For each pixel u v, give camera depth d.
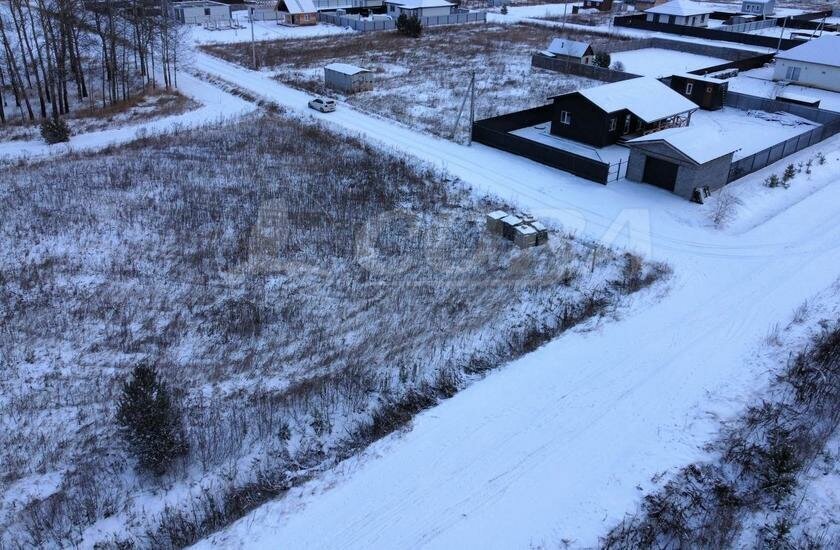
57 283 22.47
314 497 13.85
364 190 30.81
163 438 14.16
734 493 13.97
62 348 19.11
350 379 17.64
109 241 25.47
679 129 31.94
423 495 13.90
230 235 26.17
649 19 77.88
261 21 79.38
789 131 40.50
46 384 17.53
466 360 18.77
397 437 15.61
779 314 20.84
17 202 28.66
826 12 85.69
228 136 38.84
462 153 36.09
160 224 26.94
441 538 12.84
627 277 23.33
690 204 29.56
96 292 22.02
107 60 47.56
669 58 62.09
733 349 19.05
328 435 15.96
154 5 61.12
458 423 16.08
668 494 13.80
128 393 14.11
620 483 14.20
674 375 17.88
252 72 54.59
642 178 31.95
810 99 44.44
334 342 19.62
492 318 20.81
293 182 31.64
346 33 72.19
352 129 39.84
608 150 37.03
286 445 15.55
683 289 22.50
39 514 13.42
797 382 17.28
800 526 13.21
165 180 31.62
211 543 12.67
